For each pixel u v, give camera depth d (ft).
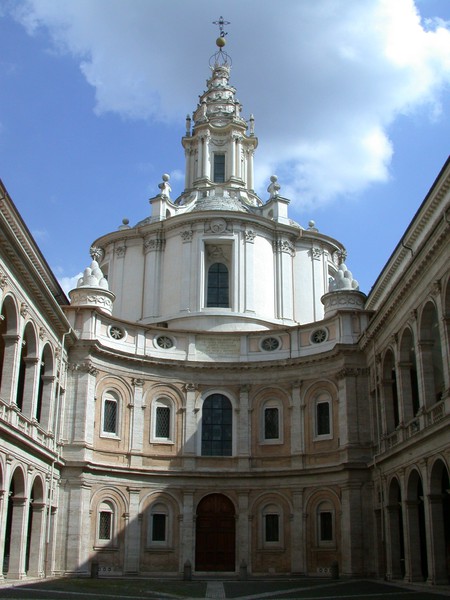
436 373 144.97
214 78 255.29
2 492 113.91
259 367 179.63
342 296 177.06
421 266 119.65
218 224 202.39
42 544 139.23
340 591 114.21
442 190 127.75
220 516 171.22
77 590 109.70
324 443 168.76
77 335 164.76
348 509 157.99
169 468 172.14
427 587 116.06
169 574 163.32
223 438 177.58
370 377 163.53
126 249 212.23
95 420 164.55
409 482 131.75
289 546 166.50
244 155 238.89
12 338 119.65
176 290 199.31
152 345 179.93
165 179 222.89
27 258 116.47
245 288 198.70
